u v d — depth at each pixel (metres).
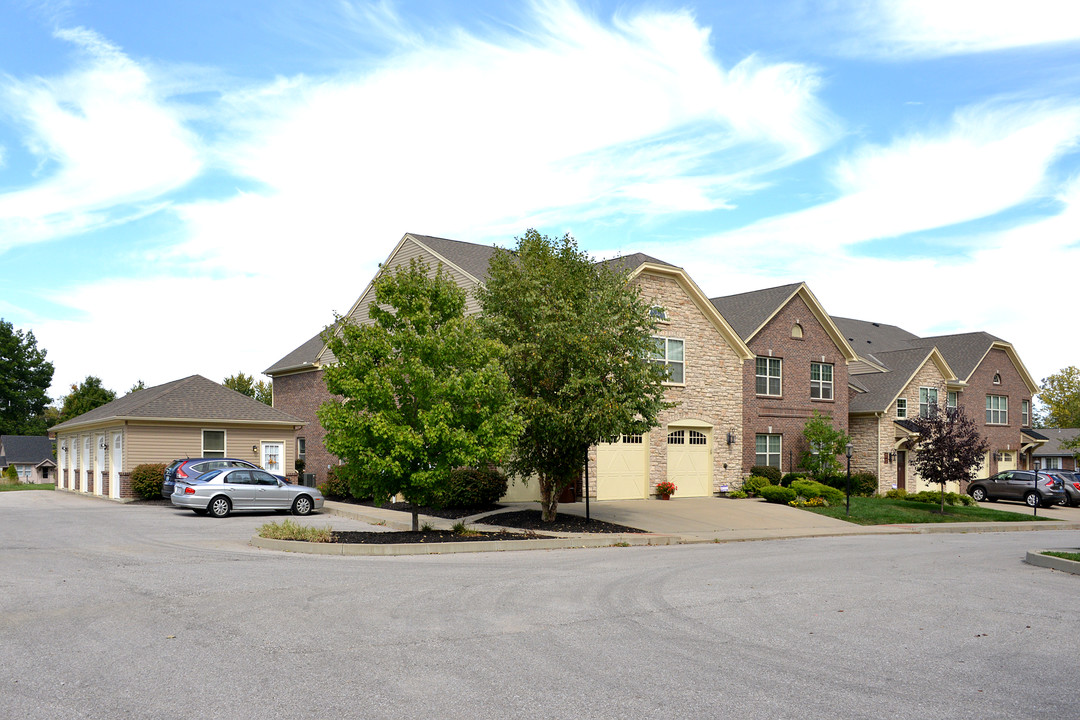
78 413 64.56
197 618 9.30
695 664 7.60
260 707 6.24
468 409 17.77
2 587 11.22
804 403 36.28
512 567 14.11
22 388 80.38
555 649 8.08
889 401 39.25
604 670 7.34
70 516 22.86
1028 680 7.25
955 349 47.41
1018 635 9.10
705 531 21.75
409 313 18.19
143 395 33.44
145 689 6.66
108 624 8.98
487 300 21.89
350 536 17.73
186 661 7.49
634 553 17.08
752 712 6.24
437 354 17.91
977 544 20.70
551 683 6.91
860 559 16.44
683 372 30.17
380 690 6.67
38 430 80.12
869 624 9.59
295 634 8.56
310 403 38.00
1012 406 48.34
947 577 13.74
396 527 20.73
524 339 20.70
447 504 23.95
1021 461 49.50
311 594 10.88
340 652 7.84
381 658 7.64
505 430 18.27
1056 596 11.85
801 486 30.02
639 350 21.22
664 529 21.50
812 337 37.03
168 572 12.69
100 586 11.35
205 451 31.36
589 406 19.72
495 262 22.06
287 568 13.33
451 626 9.04
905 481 41.25
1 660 7.50
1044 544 20.81
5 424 77.19
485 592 11.27
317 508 24.97
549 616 9.70
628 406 19.81
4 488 48.12
